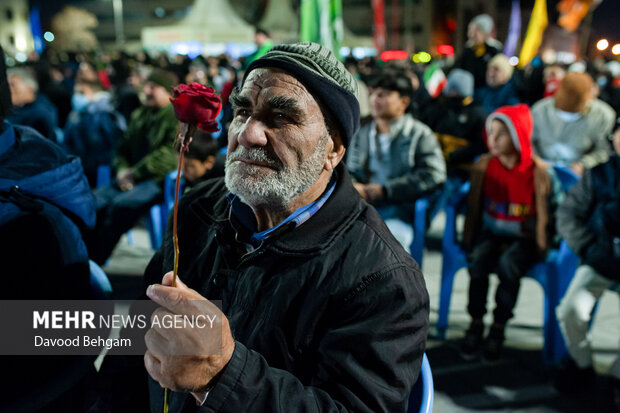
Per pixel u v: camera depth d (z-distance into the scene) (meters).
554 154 3.68
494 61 4.84
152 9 38.28
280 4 20.50
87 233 1.34
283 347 0.89
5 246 1.09
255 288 0.92
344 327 0.86
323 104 0.89
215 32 20.08
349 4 32.75
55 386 1.18
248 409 0.72
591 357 2.39
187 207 1.14
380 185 2.88
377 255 0.91
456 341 2.89
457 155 3.87
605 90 6.12
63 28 35.72
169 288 0.69
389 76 2.88
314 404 0.77
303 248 0.92
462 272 3.88
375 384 0.82
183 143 0.78
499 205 2.67
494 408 2.30
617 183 2.30
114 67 9.41
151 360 0.71
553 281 2.63
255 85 0.87
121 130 4.32
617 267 2.25
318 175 0.91
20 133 1.26
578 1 12.20
